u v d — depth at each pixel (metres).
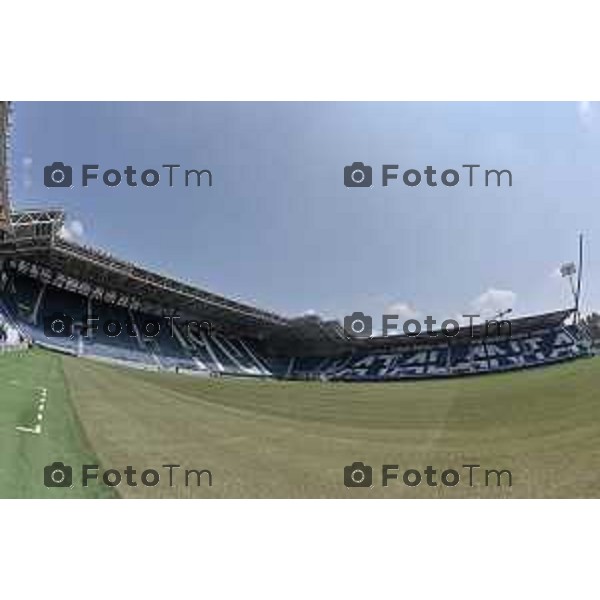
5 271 50.44
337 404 28.45
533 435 17.39
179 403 25.22
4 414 15.26
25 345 42.09
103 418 17.78
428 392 33.97
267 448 15.64
